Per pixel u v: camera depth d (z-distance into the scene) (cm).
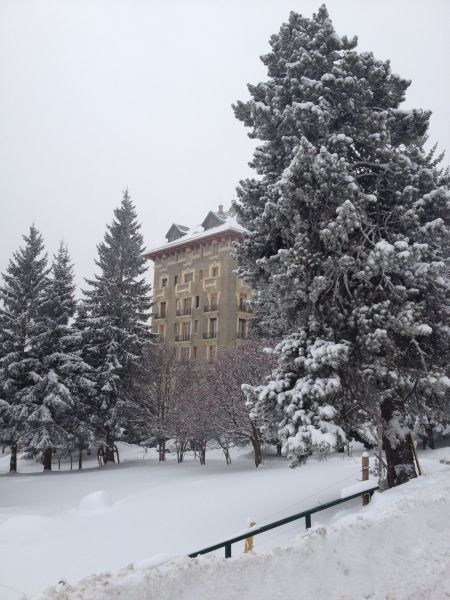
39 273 3481
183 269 5203
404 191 1133
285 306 1100
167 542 1084
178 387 3191
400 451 1120
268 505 1315
